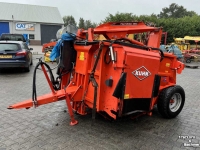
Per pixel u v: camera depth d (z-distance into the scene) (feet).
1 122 14.14
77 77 14.07
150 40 16.06
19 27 124.36
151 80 12.83
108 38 14.52
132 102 12.35
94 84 12.42
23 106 12.55
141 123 14.61
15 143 11.53
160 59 13.62
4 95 20.22
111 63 12.16
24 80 27.07
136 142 12.00
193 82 29.84
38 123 14.11
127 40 14.51
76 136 12.46
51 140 11.94
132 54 11.57
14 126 13.58
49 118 14.96
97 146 11.44
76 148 11.18
